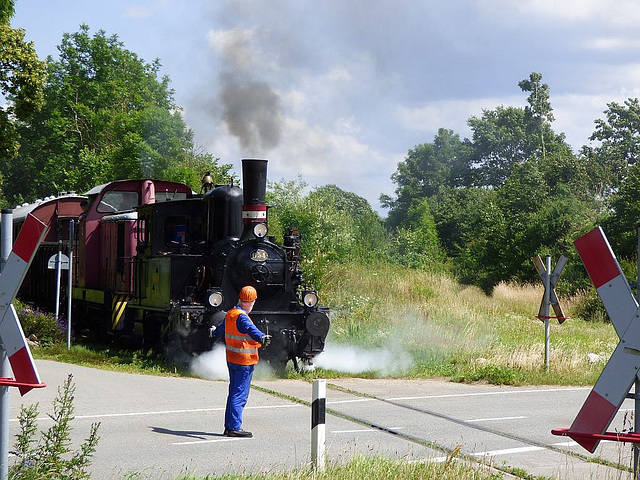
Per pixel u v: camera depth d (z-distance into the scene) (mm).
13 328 5316
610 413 5027
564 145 86500
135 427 9969
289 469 7582
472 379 15125
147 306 16875
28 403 11320
